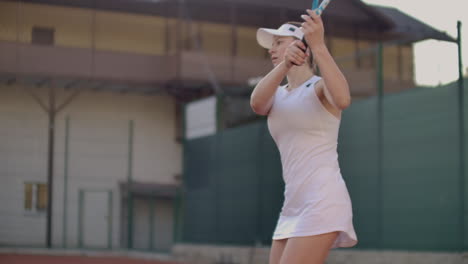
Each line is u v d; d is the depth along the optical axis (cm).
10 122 2281
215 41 2642
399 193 1126
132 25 2572
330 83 339
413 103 1112
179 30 2577
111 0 2489
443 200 1041
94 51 2483
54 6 2284
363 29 2314
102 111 2642
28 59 2309
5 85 2295
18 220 2145
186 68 2588
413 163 1103
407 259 1091
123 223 2234
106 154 2233
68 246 2148
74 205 2184
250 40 2645
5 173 2192
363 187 1204
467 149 1009
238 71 2620
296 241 357
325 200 357
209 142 1752
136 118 2725
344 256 1222
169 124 2770
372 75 2094
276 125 373
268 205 1467
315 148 362
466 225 998
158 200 2284
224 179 1664
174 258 1866
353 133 1237
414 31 2152
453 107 1034
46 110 2322
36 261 1641
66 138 2189
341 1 2159
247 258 1528
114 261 1733
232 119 1788
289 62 350
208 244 1723
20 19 1755
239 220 1585
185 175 1880
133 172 2695
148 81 2616
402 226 1114
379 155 1173
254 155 1535
